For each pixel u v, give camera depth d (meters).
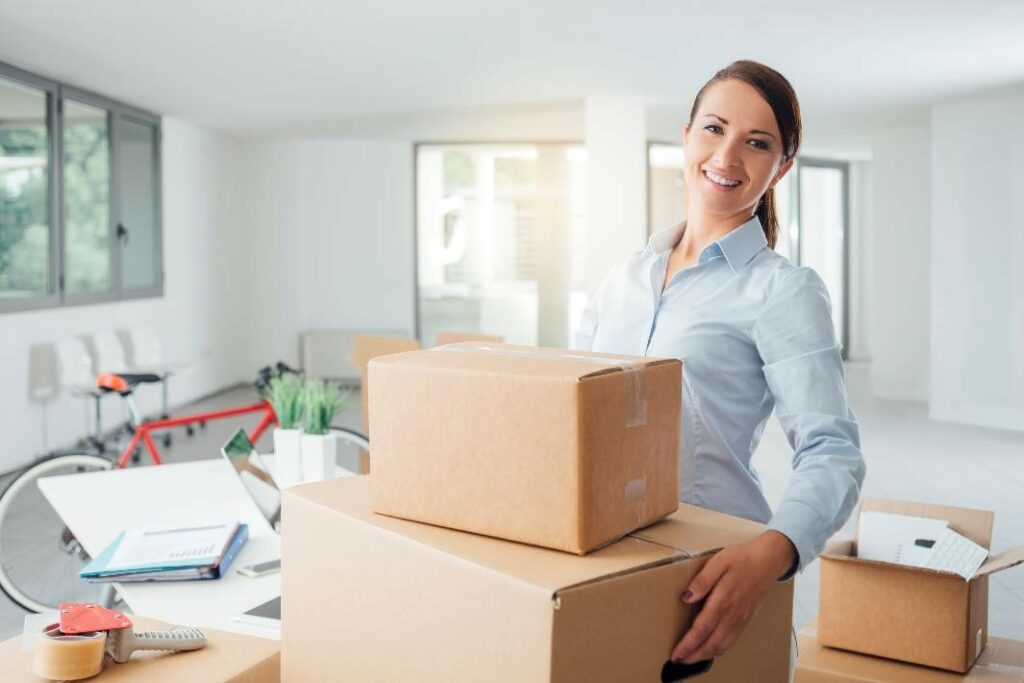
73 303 6.93
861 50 6.10
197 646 1.21
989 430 7.68
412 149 10.38
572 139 10.27
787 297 1.21
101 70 6.47
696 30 5.57
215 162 9.67
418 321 10.56
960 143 8.03
